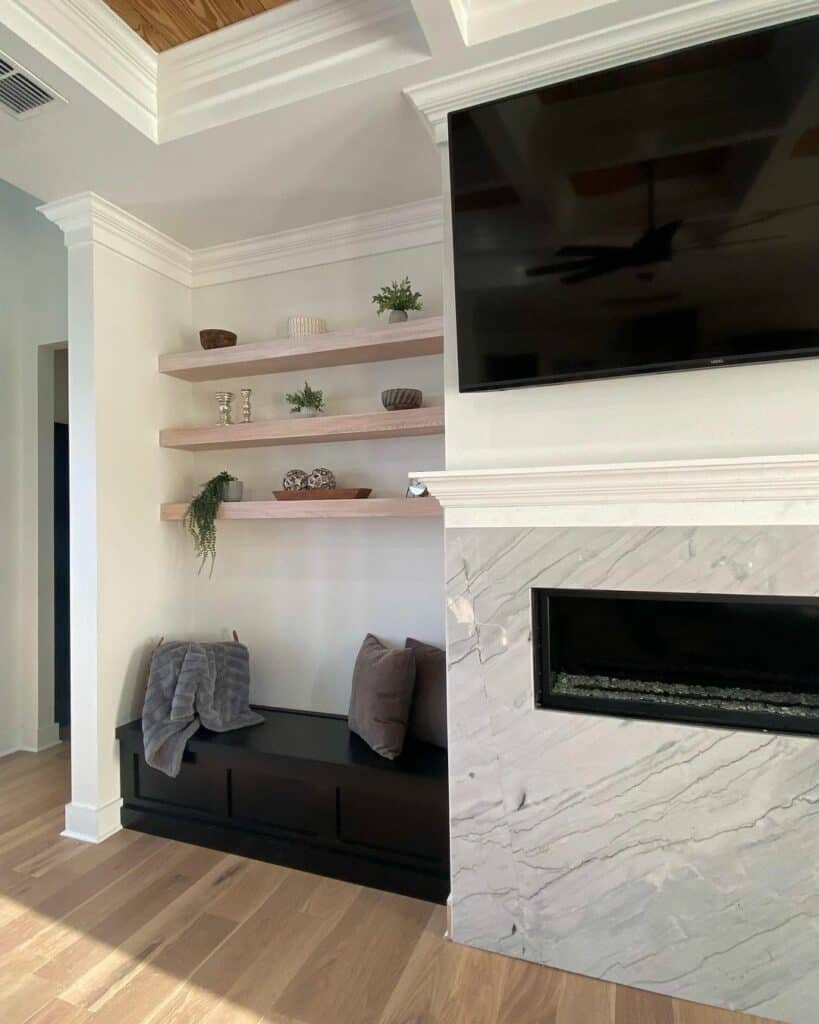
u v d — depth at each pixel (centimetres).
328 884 219
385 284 279
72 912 202
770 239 152
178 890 214
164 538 293
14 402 351
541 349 176
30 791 294
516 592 182
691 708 170
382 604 277
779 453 161
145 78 211
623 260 166
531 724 181
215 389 314
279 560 296
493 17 173
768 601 159
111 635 261
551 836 179
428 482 185
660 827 169
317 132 212
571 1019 160
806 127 148
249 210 267
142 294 283
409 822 212
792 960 158
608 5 163
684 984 167
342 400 287
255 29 196
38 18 175
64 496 397
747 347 155
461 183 182
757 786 161
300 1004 165
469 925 188
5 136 212
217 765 242
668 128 160
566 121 170
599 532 173
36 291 350
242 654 278
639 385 174
